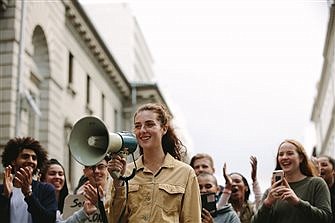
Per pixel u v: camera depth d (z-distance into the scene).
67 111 27.14
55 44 25.02
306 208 5.49
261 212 5.70
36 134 23.14
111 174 4.09
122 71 36.97
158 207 4.11
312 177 5.95
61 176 7.23
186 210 4.14
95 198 4.79
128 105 40.19
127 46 50.09
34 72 22.78
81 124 4.07
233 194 8.05
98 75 33.84
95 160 3.99
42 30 23.55
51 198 5.58
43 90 24.00
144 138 4.23
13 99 20.02
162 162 4.29
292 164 5.95
